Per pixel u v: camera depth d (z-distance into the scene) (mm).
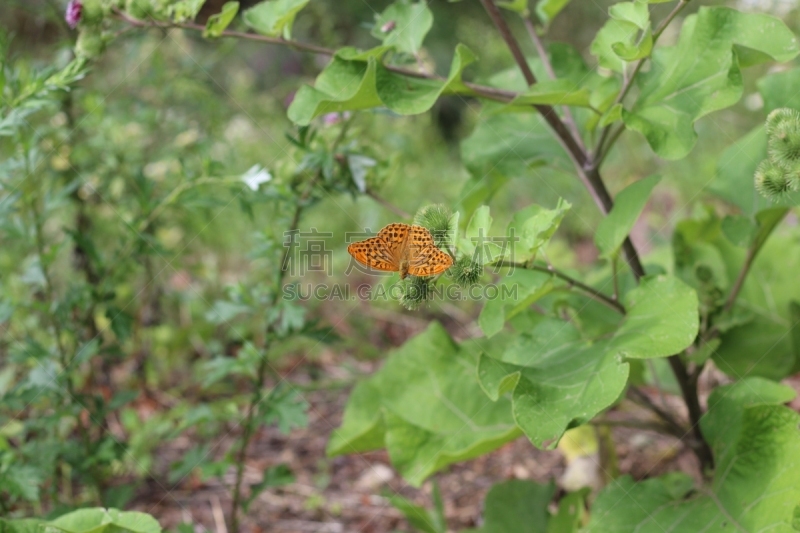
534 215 1344
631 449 1745
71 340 1603
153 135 1846
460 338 2191
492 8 1423
